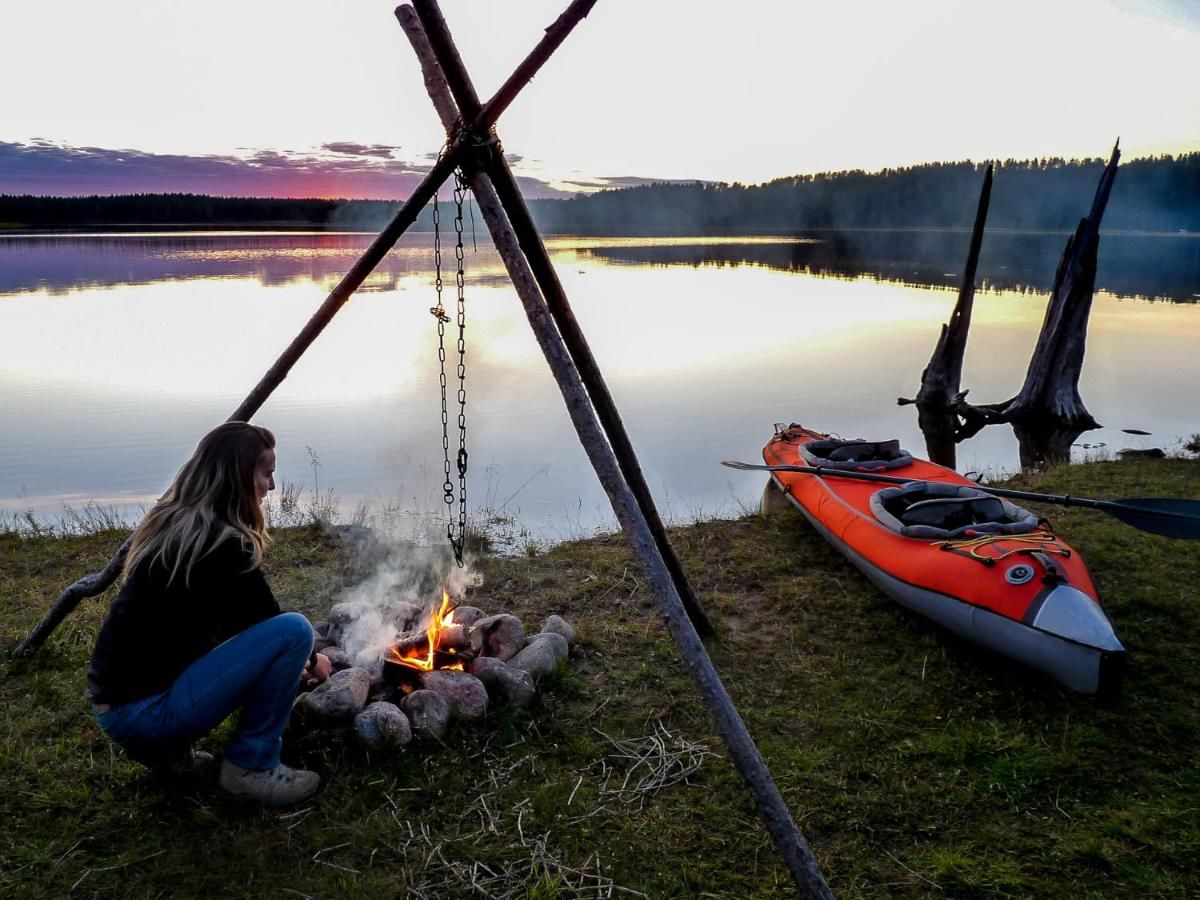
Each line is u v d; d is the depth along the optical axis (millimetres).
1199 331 26234
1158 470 8867
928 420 15211
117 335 22625
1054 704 4215
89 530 7047
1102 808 3410
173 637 3033
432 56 3857
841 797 3473
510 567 6055
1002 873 3055
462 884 2994
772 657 4730
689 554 6387
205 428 13297
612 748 3811
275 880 3000
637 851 3170
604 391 4395
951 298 37375
